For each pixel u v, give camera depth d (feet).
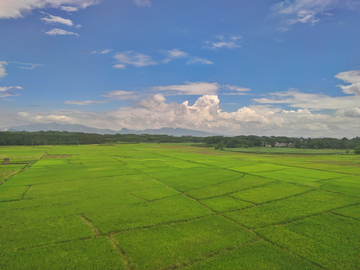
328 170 263.49
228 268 68.03
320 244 83.66
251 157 443.32
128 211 114.62
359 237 89.61
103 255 73.77
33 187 161.99
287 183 185.78
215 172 240.12
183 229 94.63
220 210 118.83
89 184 174.81
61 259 71.00
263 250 78.95
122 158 377.50
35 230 90.43
